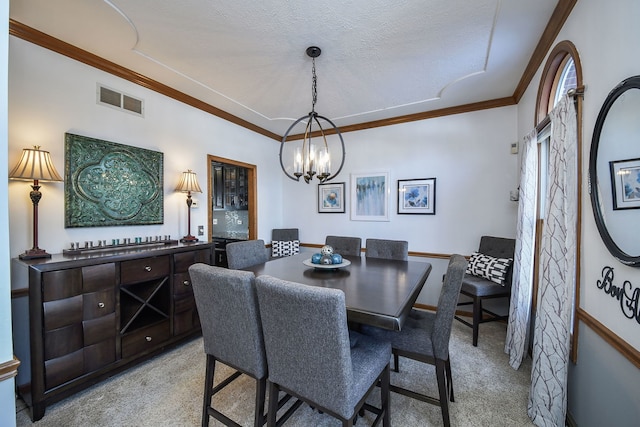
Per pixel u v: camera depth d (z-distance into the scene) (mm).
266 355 1360
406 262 2494
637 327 1047
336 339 1058
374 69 2459
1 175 891
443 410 1524
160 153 2775
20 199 1911
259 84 2754
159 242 2666
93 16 1784
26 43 1920
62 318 1770
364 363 1322
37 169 1822
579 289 1501
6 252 906
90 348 1905
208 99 3129
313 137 4418
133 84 2564
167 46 2119
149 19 1817
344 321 1067
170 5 1687
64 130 2111
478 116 3271
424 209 3580
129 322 2131
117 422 1646
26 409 1764
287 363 1215
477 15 1768
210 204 3365
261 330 1349
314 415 1715
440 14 1758
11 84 1859
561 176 1619
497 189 3180
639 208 1026
